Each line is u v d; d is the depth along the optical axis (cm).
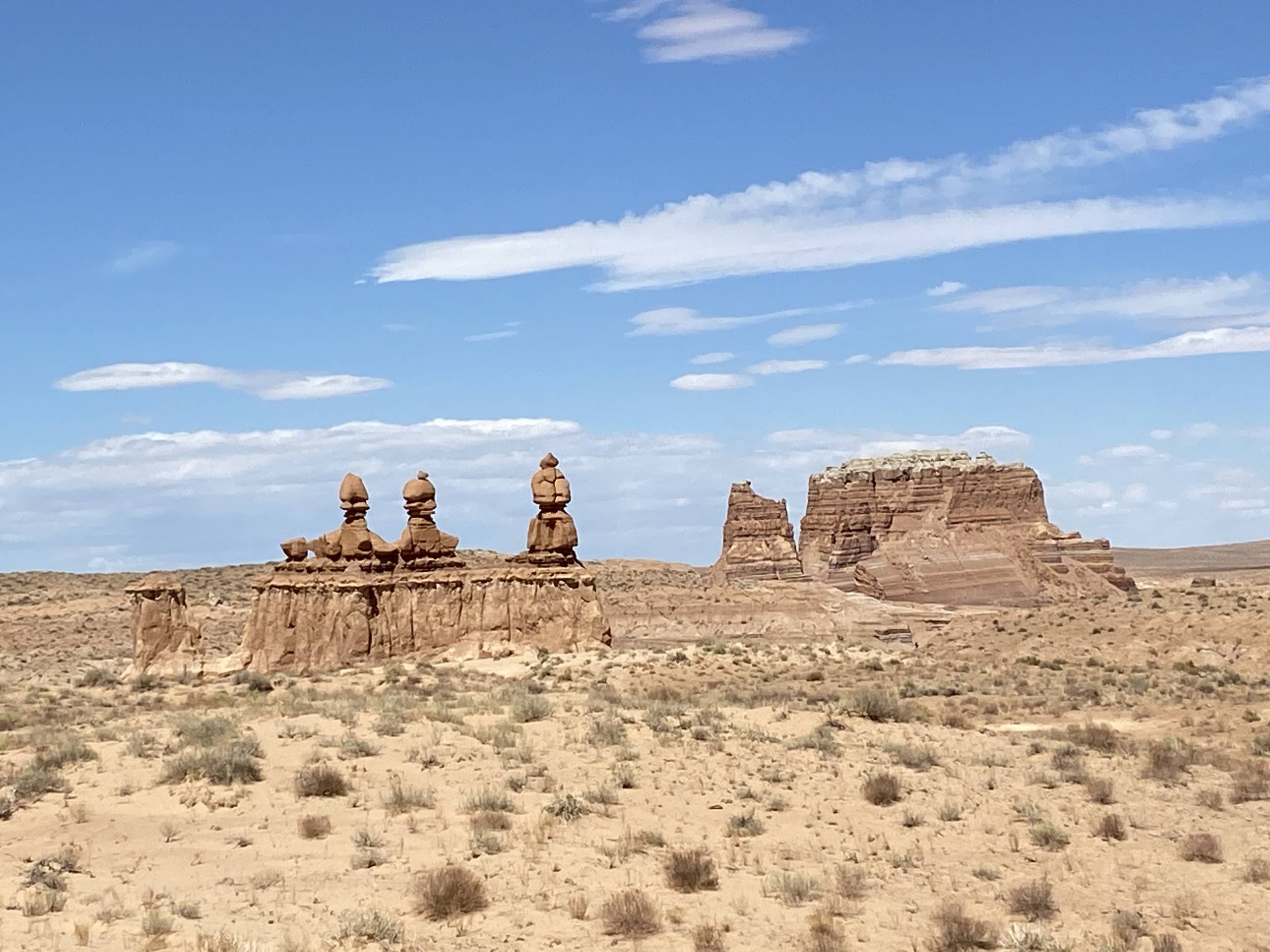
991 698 6306
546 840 2802
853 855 2867
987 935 2356
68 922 2212
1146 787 3666
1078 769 3819
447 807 3044
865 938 2339
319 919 2280
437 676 6994
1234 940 2412
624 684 6800
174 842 2725
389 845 2720
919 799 3419
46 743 3806
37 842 2700
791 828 3069
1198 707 5753
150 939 2125
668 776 3462
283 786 3184
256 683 6581
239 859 2620
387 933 2203
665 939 2262
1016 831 3156
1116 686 6750
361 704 4703
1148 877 2809
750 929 2338
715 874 2642
